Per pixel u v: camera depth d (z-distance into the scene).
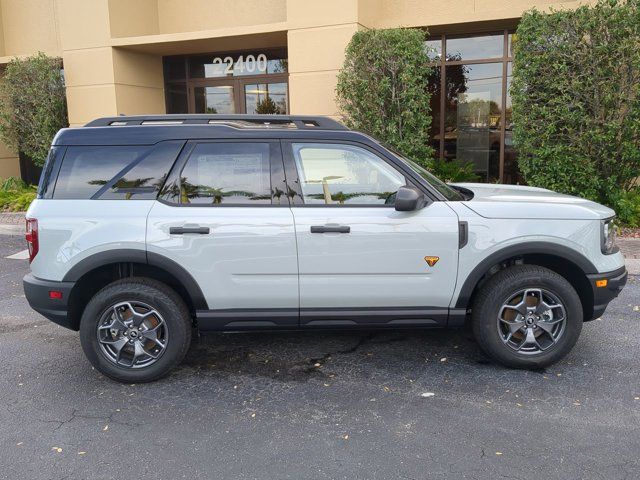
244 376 4.41
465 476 3.06
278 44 12.80
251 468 3.18
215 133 4.23
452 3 11.28
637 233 8.82
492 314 4.25
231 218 4.12
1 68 14.83
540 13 8.86
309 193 4.22
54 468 3.20
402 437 3.47
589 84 8.54
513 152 11.72
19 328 5.64
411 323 4.29
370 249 4.13
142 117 4.40
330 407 3.88
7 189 14.09
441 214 4.15
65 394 4.16
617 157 8.86
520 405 3.85
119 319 4.22
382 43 9.63
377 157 4.23
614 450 3.29
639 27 8.22
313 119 4.43
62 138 4.29
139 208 4.16
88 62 12.67
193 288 4.17
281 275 4.17
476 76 11.70
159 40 12.22
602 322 5.47
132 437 3.54
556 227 4.16
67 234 4.13
